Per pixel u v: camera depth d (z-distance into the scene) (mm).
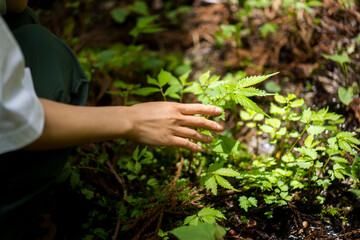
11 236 611
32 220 687
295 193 815
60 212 857
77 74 684
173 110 677
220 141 792
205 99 788
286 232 785
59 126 568
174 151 1002
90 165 962
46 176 621
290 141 980
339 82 1068
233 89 729
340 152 785
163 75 890
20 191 606
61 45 674
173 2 1716
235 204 829
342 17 1133
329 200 826
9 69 515
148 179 930
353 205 803
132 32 1319
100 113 608
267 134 1032
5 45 514
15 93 527
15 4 646
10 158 588
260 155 983
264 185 776
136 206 821
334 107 1027
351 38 1104
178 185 808
